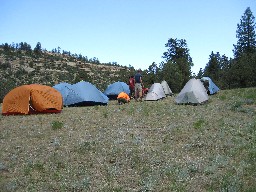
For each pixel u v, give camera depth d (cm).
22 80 10931
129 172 788
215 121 1274
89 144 1022
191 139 1026
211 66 6956
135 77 2300
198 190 658
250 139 991
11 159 923
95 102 2141
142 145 991
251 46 7331
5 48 17312
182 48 7419
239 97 1972
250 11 7362
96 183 733
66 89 2202
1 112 1859
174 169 776
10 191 707
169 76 5297
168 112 1566
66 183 736
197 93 1850
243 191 627
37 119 1556
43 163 877
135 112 1633
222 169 760
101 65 18850
